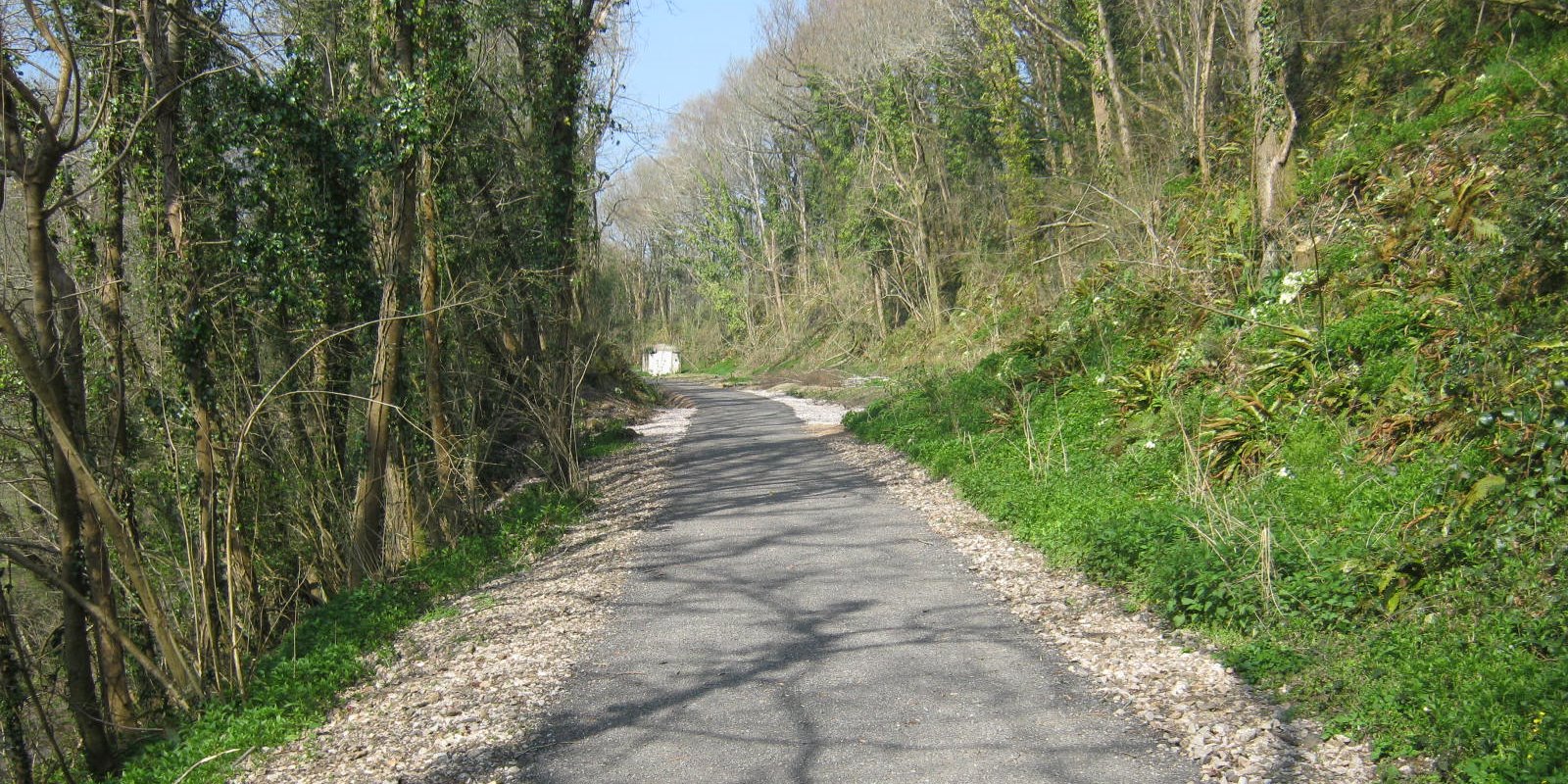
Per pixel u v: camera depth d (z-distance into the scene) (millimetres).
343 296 14102
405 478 13711
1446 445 8945
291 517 13875
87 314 11406
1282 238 14898
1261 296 14234
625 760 5906
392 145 13453
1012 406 17172
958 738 5879
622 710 6750
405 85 13328
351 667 8289
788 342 60250
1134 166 23359
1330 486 9391
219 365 12398
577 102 18422
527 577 11547
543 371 16828
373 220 14492
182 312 11602
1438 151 13812
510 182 17391
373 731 6922
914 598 9055
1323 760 5230
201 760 6684
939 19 40594
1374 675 6004
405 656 8805
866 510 13711
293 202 13375
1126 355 16594
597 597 9961
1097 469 12867
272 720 7242
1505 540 6930
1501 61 16031
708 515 14211
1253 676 6375
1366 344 11289
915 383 22844
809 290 59781
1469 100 15117
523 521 14602
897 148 43125
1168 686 6434
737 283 70250
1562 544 6680
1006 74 35375
